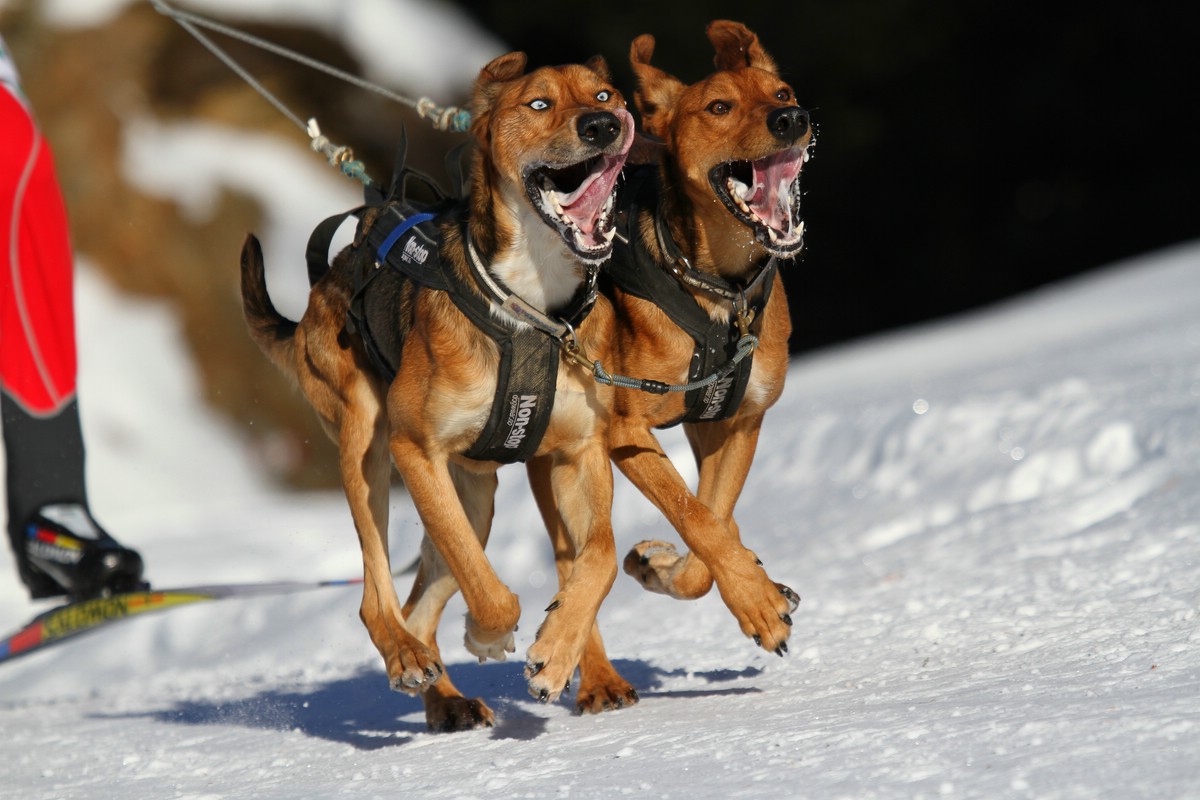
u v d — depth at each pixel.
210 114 24.77
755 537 13.12
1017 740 5.26
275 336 8.97
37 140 11.24
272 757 7.49
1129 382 14.27
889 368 21.77
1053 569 9.17
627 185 8.01
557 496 7.45
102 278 23.52
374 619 7.70
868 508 12.94
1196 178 40.00
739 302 7.61
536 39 38.09
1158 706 5.45
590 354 7.29
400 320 7.55
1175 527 9.48
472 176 7.21
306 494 23.00
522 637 10.98
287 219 24.53
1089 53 39.22
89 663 14.70
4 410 10.68
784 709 6.79
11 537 10.73
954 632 8.08
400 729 7.94
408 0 26.53
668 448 15.73
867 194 40.72
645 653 9.27
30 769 8.19
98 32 24.14
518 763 6.28
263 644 13.61
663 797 5.24
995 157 40.94
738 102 7.51
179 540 19.03
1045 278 40.72
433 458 7.29
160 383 23.09
